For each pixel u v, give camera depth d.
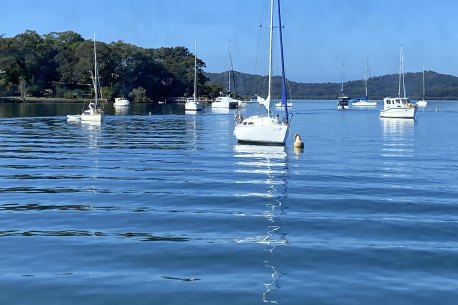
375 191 24.36
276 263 14.23
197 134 57.88
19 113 99.56
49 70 160.88
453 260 14.52
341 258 14.65
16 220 18.48
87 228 17.53
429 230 17.59
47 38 178.38
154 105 154.75
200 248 15.45
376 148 44.50
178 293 12.18
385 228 17.81
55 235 16.62
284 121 46.22
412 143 49.34
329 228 17.80
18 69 142.75
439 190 24.75
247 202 21.77
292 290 12.37
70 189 24.39
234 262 14.30
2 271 13.43
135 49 170.50
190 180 27.00
